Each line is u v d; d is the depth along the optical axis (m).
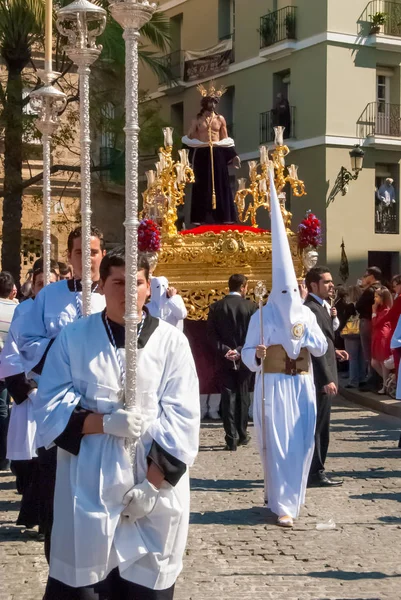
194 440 4.65
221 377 13.22
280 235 9.06
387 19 34.59
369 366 18.91
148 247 16.31
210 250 17.27
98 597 4.58
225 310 13.31
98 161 31.83
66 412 4.54
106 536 4.43
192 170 18.64
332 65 33.78
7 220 25.28
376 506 9.40
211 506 9.48
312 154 34.44
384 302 17.55
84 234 6.40
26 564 7.30
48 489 5.77
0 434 11.41
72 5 6.75
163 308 15.27
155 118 27.62
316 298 10.62
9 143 24.86
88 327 4.73
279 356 9.02
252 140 36.97
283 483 8.76
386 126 34.88
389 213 35.38
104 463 4.50
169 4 40.91
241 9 37.31
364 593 6.60
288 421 8.88
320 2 33.75
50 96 8.82
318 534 8.31
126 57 4.69
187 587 6.75
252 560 7.48
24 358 6.70
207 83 38.88
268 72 36.12
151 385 4.63
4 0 23.25
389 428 14.89
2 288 10.50
